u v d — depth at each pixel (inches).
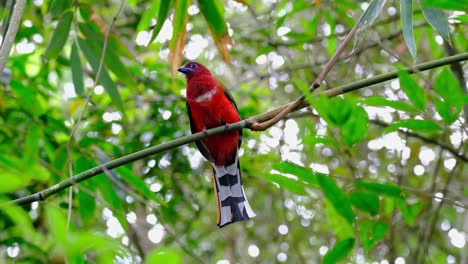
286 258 415.5
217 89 299.1
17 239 278.4
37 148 279.9
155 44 322.0
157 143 358.0
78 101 351.9
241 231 445.4
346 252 182.9
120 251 114.8
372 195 187.6
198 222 418.3
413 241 365.7
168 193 371.6
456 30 331.3
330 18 368.8
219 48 249.3
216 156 287.3
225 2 442.6
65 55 378.9
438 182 373.4
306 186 191.8
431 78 368.8
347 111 173.3
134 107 369.4
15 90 306.0
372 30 396.8
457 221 355.9
